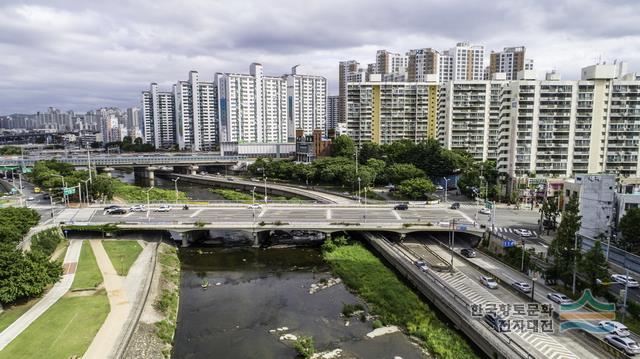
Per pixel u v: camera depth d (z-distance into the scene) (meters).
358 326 77.00
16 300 77.38
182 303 87.75
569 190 126.12
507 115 176.38
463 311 73.12
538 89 169.25
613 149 172.75
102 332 67.38
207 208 149.88
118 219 131.88
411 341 71.56
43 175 189.75
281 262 113.06
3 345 62.69
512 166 174.50
